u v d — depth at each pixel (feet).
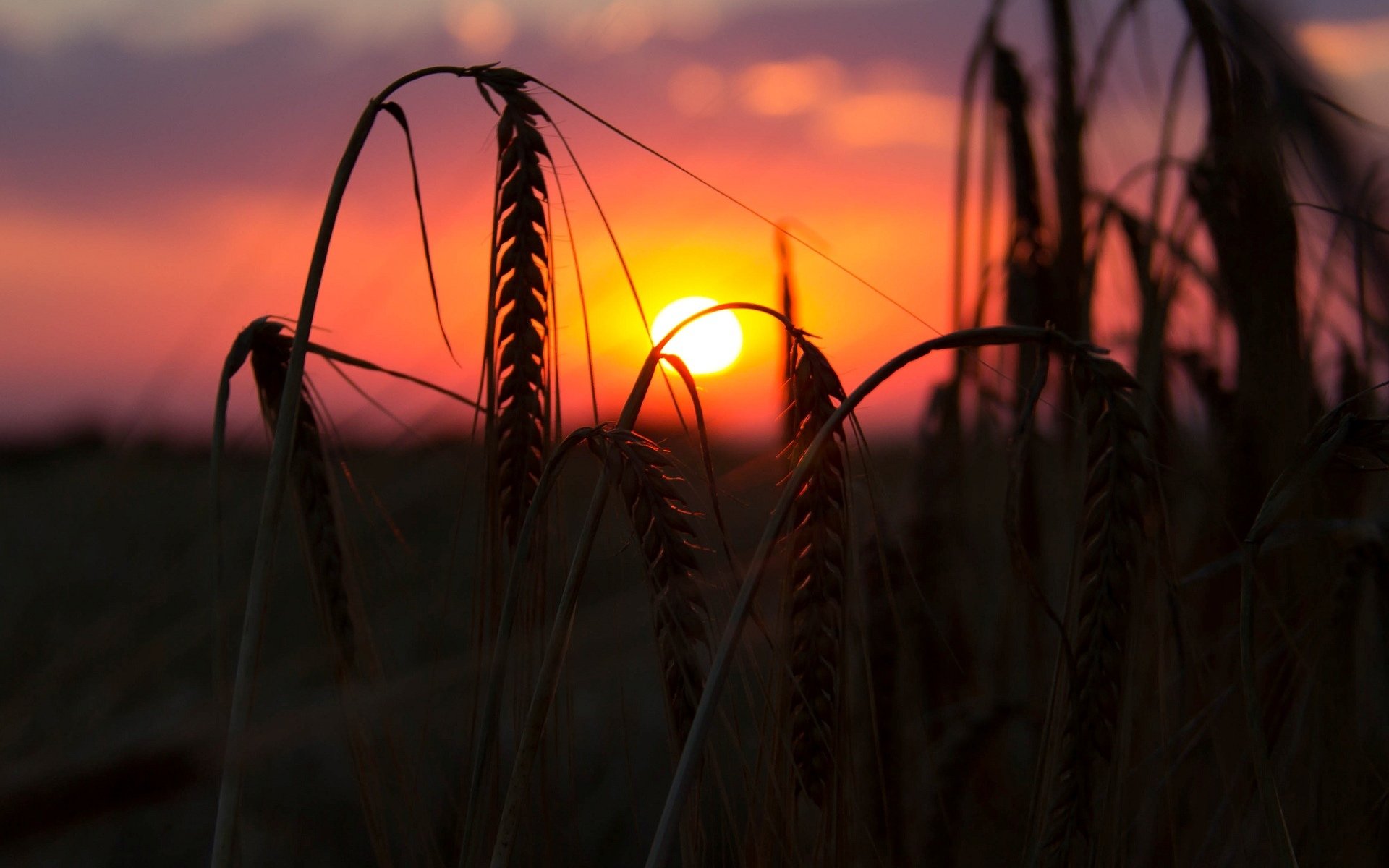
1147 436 1.13
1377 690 1.36
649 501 1.18
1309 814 1.32
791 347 1.24
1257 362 1.40
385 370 1.35
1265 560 1.41
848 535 1.21
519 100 1.28
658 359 1.21
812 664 1.20
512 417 1.29
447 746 1.42
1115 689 1.14
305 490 1.36
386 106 1.26
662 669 1.20
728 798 1.22
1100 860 1.19
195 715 1.02
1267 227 1.39
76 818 0.46
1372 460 1.15
